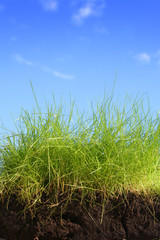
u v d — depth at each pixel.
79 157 2.16
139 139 2.40
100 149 2.31
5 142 2.38
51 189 2.10
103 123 2.37
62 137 2.16
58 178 2.04
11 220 2.05
